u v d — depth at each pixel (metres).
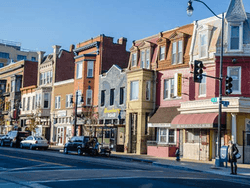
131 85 35.22
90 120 39.28
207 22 30.05
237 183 14.38
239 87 27.19
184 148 29.62
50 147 43.00
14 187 11.34
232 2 28.20
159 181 13.48
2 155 25.69
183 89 30.89
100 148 30.64
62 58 52.06
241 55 27.12
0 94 64.25
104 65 43.12
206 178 15.70
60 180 13.12
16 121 59.62
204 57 28.89
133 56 37.62
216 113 26.67
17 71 62.47
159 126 31.50
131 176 14.80
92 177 14.14
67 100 47.34
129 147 34.62
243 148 26.22
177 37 32.19
